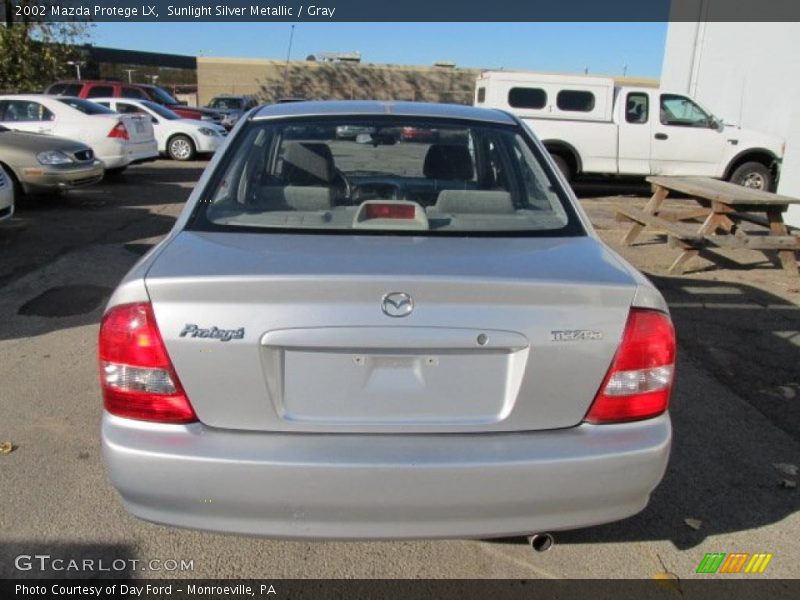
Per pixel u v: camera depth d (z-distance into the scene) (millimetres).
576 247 2457
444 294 2004
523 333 2027
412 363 2037
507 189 2949
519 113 12422
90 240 7727
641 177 12516
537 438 2086
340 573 2559
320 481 1989
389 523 2053
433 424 2061
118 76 47625
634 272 2303
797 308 5949
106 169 12336
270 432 2047
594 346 2078
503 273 2111
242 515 2043
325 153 3027
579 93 12359
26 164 9164
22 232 8055
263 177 2881
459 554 2680
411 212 2654
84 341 4703
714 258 7812
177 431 2043
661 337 2145
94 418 3617
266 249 2283
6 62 20344
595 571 2607
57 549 2627
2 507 2848
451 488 2016
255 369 2004
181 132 16203
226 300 1996
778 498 3090
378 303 1996
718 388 4230
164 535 2721
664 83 17750
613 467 2078
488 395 2068
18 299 5582
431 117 3178
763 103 13922
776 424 3781
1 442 3350
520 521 2092
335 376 2027
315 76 40094
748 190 7516
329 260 2166
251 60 39750
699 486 3162
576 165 12477
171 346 2018
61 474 3094
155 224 8750
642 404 2143
